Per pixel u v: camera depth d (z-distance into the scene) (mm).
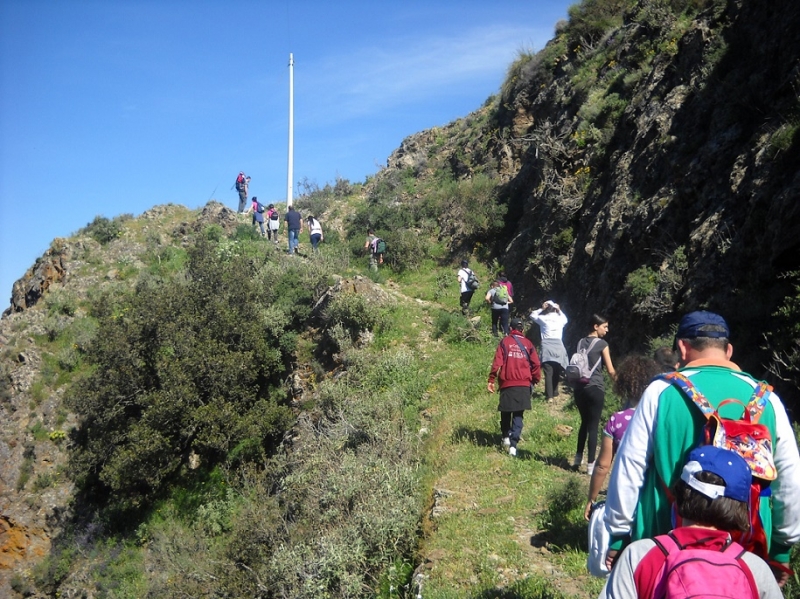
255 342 17344
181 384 16328
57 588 17266
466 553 7070
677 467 2805
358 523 8953
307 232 28531
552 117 21234
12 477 20250
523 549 6949
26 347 23438
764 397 2848
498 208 22344
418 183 29188
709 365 3006
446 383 14102
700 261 10883
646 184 13469
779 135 9828
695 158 12055
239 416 16172
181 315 17906
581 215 16031
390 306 17969
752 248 9875
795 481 2752
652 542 2570
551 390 11602
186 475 16641
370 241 23094
